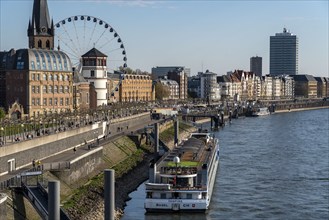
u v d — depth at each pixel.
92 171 153.00
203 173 125.44
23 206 99.56
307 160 198.00
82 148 166.25
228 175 168.38
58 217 85.50
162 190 122.62
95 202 124.81
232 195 141.62
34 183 108.00
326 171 175.75
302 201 135.75
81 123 197.25
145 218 119.69
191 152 153.25
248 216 122.31
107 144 182.88
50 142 148.12
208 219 119.75
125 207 129.25
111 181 91.62
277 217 121.75
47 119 191.75
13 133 156.75
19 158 127.44
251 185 153.62
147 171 175.62
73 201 119.69
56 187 85.00
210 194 136.38
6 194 92.75
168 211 122.69
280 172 173.50
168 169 128.50
